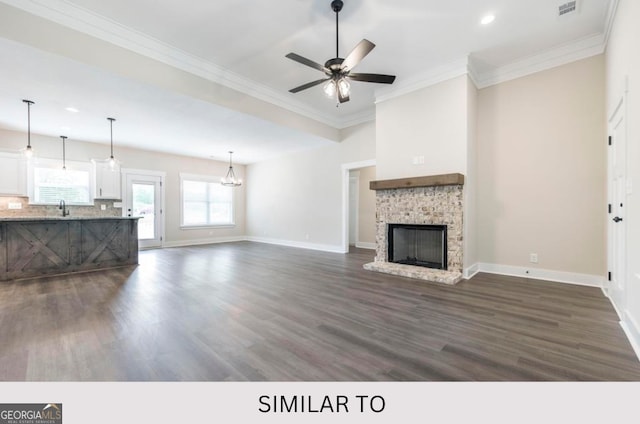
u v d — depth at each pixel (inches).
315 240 281.9
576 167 144.3
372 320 98.2
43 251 163.8
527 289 135.0
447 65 161.6
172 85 147.6
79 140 244.7
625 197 97.6
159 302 117.1
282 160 316.8
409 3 115.2
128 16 123.2
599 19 125.9
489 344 80.5
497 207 167.5
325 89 122.0
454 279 144.9
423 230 173.5
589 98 140.6
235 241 353.4
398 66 165.2
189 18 124.5
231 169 332.8
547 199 152.2
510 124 163.0
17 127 207.0
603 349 77.2
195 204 327.3
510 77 163.2
